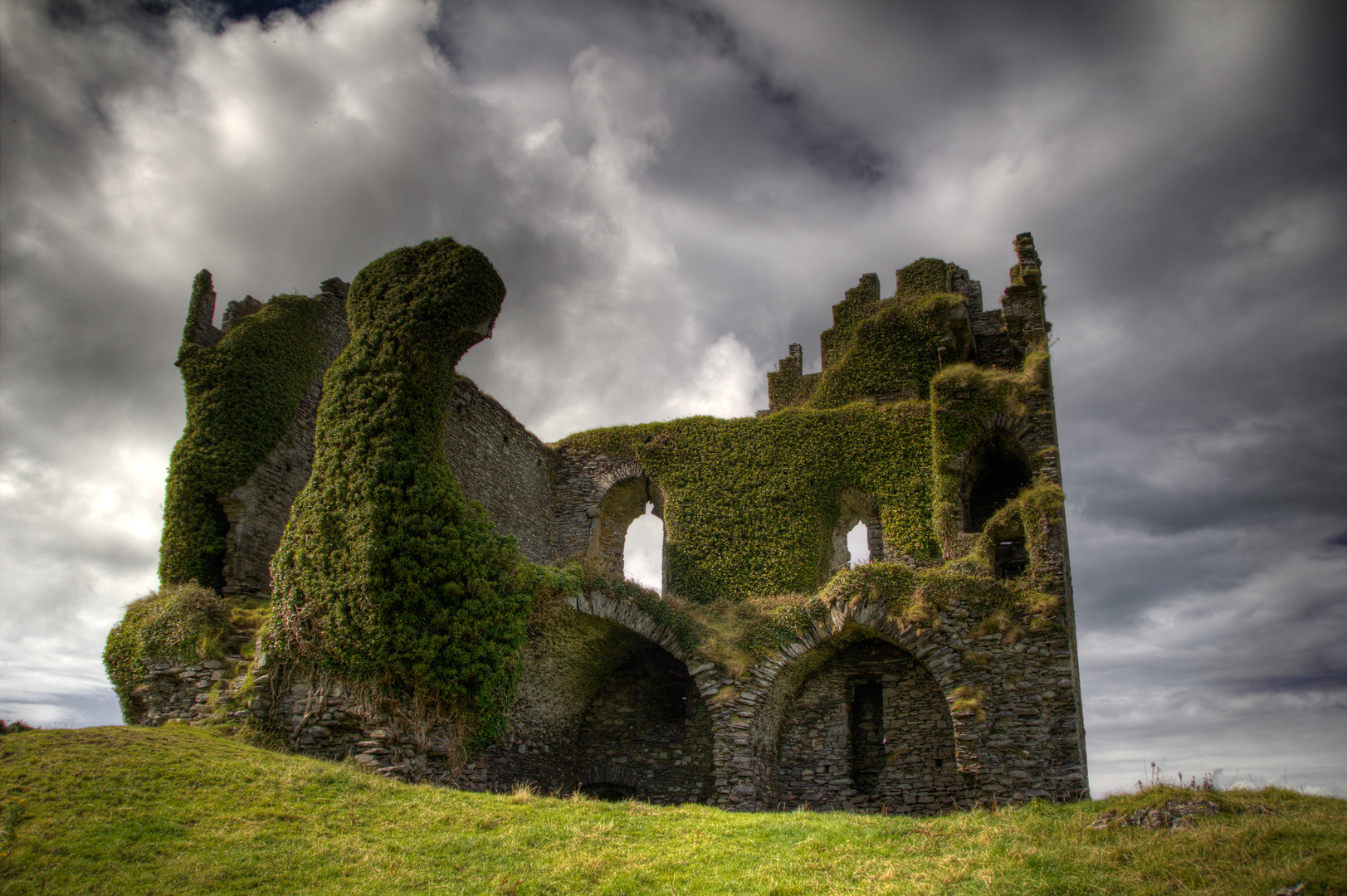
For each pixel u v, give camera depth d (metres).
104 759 14.37
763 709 21.50
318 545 18.50
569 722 24.08
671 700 24.70
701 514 27.66
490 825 14.19
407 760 17.11
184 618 19.67
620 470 29.41
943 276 31.47
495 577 19.42
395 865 12.30
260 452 23.25
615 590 21.98
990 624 20.52
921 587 21.19
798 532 26.56
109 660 20.06
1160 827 13.08
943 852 13.09
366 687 17.42
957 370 25.50
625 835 14.20
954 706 19.98
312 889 11.48
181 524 22.08
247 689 18.23
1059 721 19.45
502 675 18.81
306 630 18.12
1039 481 23.38
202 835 12.55
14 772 13.52
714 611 23.52
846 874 12.36
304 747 17.50
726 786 20.39
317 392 25.64
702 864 12.99
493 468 26.83
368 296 20.88
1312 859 10.80
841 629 21.39
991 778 19.27
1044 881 11.31
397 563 18.00
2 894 10.54
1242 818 12.93
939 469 24.53
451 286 20.39
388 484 18.55
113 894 10.79
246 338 23.73
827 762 22.19
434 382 20.09
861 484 26.48
